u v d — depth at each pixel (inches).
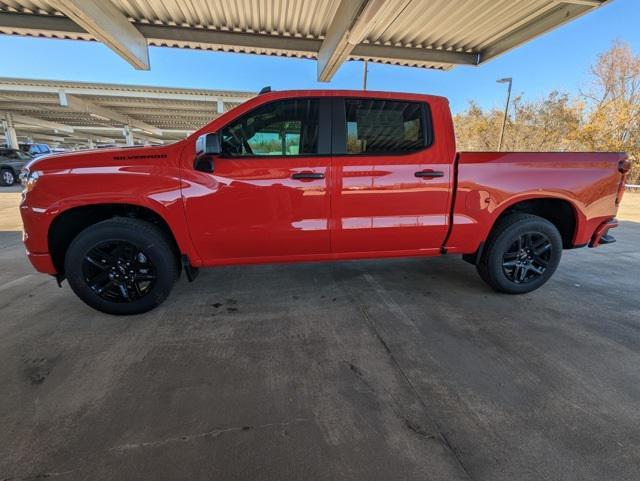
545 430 65.2
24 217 99.7
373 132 112.0
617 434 64.4
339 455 59.6
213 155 103.1
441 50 295.9
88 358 87.5
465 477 55.4
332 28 249.1
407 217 115.1
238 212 106.3
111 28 220.7
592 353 91.2
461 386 77.7
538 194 119.7
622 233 254.1
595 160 122.7
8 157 561.6
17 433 63.7
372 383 78.8
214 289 133.0
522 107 992.2
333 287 135.7
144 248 104.4
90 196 99.0
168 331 101.3
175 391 75.6
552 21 227.3
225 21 253.6
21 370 82.4
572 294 130.6
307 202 108.9
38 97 783.1
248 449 60.6
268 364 85.7
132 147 105.5
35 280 141.3
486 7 223.1
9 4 224.5
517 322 107.9
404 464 57.9
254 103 107.0
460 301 123.3
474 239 121.7
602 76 774.5
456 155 116.2
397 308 117.3
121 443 61.7
